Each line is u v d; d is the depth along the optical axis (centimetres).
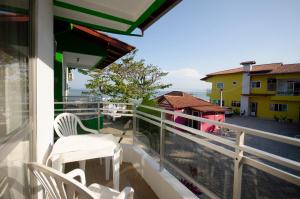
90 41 473
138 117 302
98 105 366
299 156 1001
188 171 184
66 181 99
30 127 139
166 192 193
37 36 143
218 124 140
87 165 281
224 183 143
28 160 139
